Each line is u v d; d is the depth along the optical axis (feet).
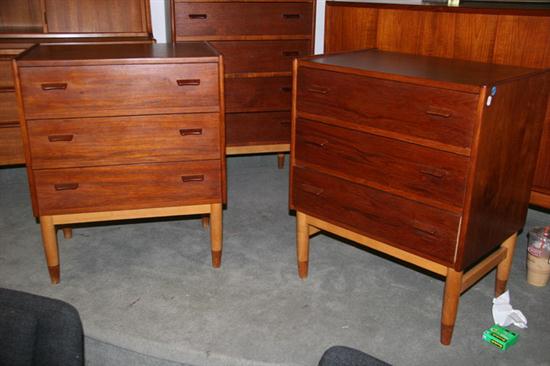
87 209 7.20
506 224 6.57
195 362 6.17
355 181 6.61
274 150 11.00
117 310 6.86
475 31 7.34
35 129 6.72
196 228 9.16
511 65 6.84
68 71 6.58
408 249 6.33
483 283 7.59
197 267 7.92
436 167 5.82
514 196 6.54
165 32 10.90
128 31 10.33
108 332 6.44
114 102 6.81
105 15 10.21
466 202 5.67
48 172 6.93
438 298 7.26
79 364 3.78
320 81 6.61
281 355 6.10
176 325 6.58
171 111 6.98
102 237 8.79
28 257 8.16
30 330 3.73
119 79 6.73
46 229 7.18
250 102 10.51
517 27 6.95
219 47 9.97
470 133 5.45
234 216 9.56
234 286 7.43
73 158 6.93
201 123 7.13
